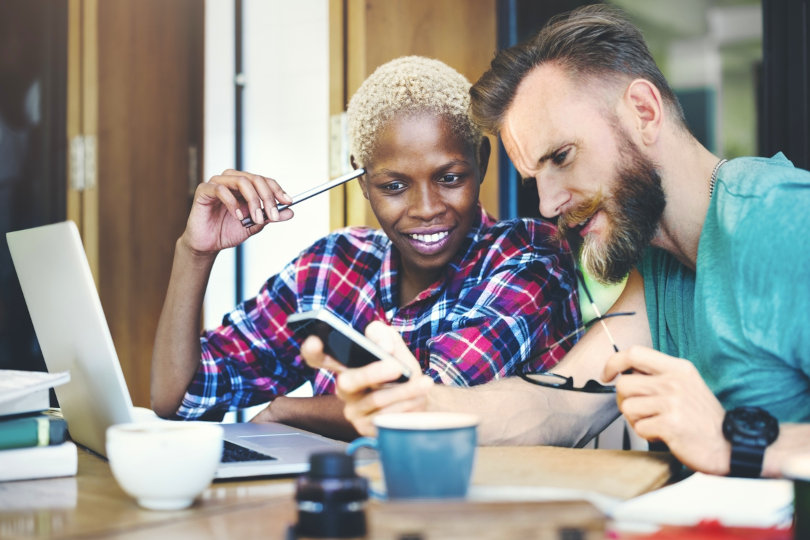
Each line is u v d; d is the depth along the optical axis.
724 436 0.96
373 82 1.60
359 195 2.19
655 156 1.24
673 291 1.33
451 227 1.59
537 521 0.69
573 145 1.26
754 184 1.12
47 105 2.91
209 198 1.54
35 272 1.21
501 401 1.22
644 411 1.00
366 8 2.17
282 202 1.55
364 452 1.10
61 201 2.91
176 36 2.84
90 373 1.09
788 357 1.08
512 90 1.31
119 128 2.80
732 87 2.07
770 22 2.01
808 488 0.66
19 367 2.86
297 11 2.61
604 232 1.28
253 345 1.73
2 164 2.87
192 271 1.58
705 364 1.20
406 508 0.73
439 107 1.55
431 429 0.80
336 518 0.68
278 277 1.78
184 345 1.60
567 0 2.27
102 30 2.77
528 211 2.33
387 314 1.70
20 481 0.97
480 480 0.90
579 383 1.33
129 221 2.82
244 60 2.73
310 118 2.58
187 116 2.84
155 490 0.81
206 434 0.83
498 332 1.53
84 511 0.82
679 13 2.11
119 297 2.79
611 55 1.25
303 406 1.48
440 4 2.29
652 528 0.67
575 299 1.65
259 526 0.75
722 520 0.68
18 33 2.90
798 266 1.05
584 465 0.99
